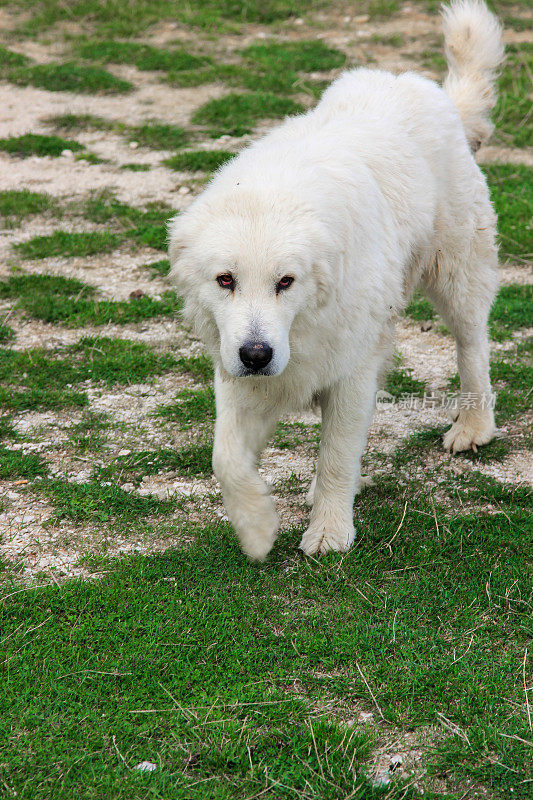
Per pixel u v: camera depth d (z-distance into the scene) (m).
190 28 17.48
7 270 8.76
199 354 7.27
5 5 18.78
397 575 4.75
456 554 4.88
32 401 6.50
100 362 7.03
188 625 4.31
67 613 4.40
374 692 3.91
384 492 5.55
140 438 6.14
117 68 15.46
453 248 5.64
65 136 12.59
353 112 5.34
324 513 4.99
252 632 4.30
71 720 3.75
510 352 7.25
